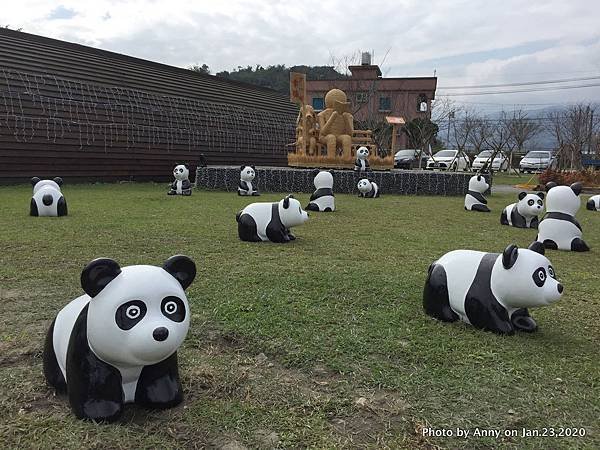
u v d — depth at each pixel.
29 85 12.77
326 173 9.48
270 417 2.12
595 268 5.14
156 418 2.08
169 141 16.25
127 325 1.87
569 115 35.19
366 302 3.65
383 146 25.34
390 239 6.41
